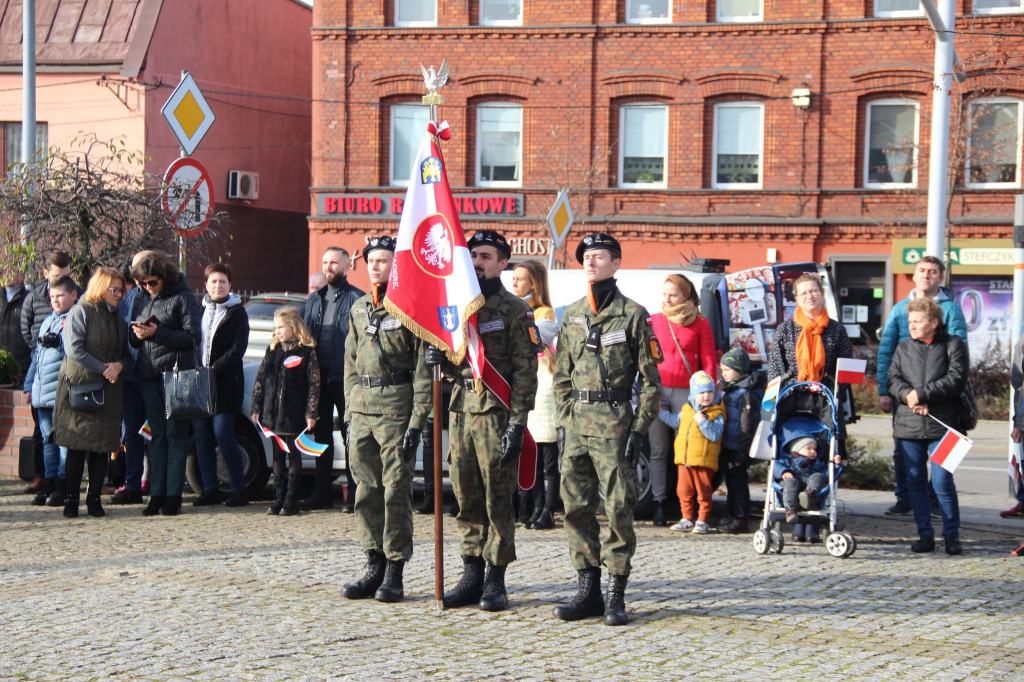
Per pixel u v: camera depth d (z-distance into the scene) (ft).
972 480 43.62
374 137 87.76
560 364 20.77
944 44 42.96
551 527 29.45
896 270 80.59
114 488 35.68
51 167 41.06
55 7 88.07
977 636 19.20
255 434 33.71
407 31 86.48
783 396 26.76
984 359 69.87
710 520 31.40
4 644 18.16
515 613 20.49
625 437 20.04
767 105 82.79
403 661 17.39
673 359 29.32
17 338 39.52
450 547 26.17
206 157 92.02
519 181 86.84
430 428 30.17
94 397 29.53
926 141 80.43
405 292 20.56
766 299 35.42
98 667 16.93
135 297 32.09
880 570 24.48
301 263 106.01
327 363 31.22
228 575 22.98
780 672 17.06
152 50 85.46
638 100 84.84
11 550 25.50
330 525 29.01
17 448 37.47
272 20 100.27
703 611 20.71
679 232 83.97
